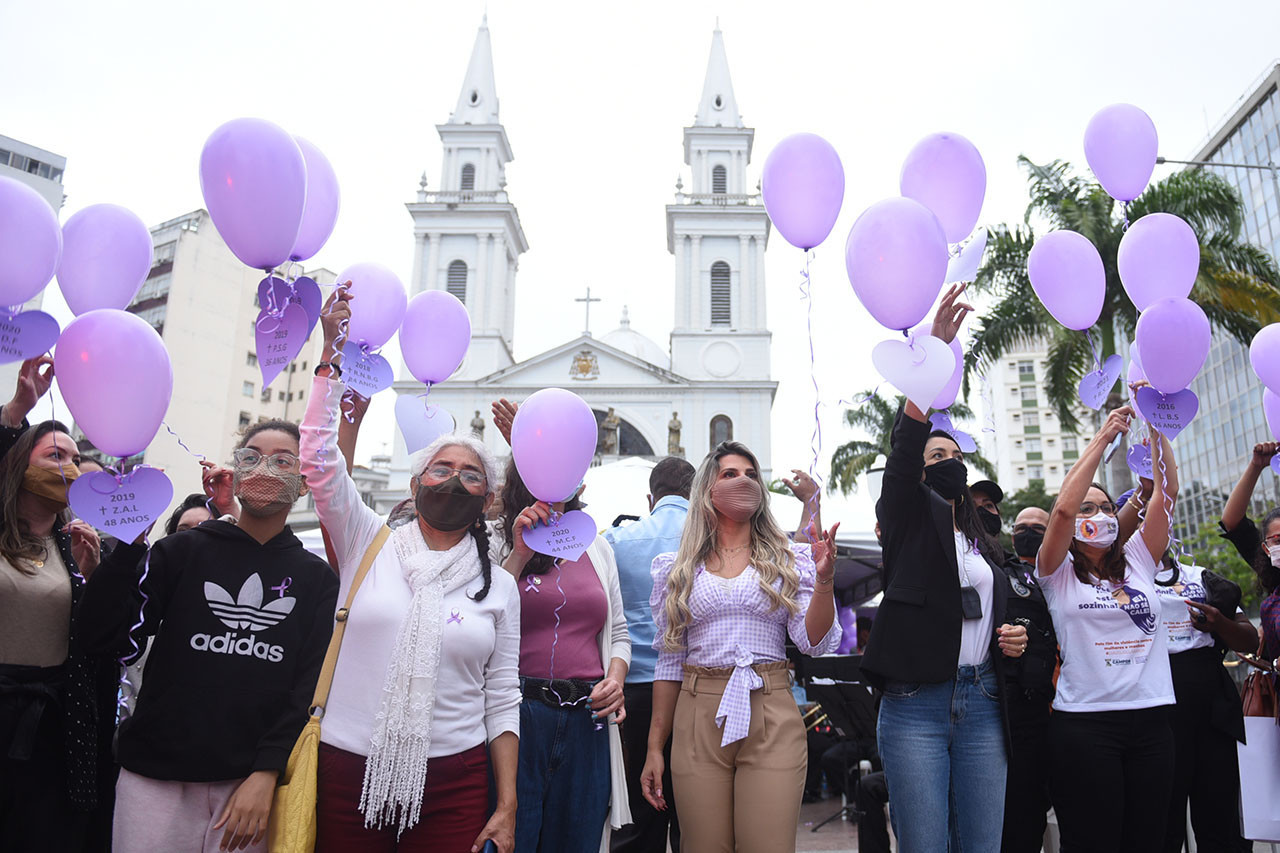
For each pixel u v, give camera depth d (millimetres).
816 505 3900
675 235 45125
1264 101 34188
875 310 3848
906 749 3775
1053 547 4180
